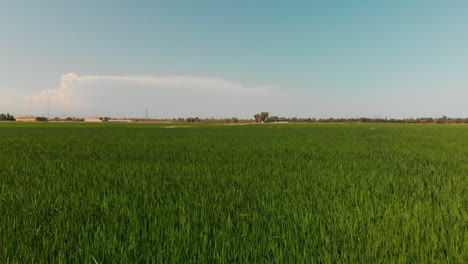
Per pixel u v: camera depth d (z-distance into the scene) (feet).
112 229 9.05
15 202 12.21
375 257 7.45
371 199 12.92
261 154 30.83
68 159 26.37
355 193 13.83
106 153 31.50
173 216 10.14
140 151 33.73
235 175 18.66
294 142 49.24
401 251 7.77
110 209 11.27
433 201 12.78
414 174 19.21
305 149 36.55
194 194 13.83
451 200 12.66
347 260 7.25
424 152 32.89
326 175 18.84
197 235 8.69
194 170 20.52
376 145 42.91
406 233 8.81
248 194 13.84
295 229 9.07
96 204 11.88
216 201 12.48
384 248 7.86
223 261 7.14
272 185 15.79
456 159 26.89
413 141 52.13
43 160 25.72
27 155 29.45
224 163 24.14
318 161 25.32
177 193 13.96
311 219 10.07
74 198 12.81
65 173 19.27
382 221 9.75
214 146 40.86
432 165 23.00
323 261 7.25
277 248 7.75
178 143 46.73
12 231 8.75
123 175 18.40
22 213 10.70
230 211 11.09
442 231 8.89
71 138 60.95
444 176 18.20
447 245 8.16
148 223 9.71
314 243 8.14
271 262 7.15
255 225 9.59
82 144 44.21
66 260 7.24
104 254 7.50
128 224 9.62
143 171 20.06
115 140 54.19
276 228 9.20
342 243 8.30
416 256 7.59
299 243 8.25
